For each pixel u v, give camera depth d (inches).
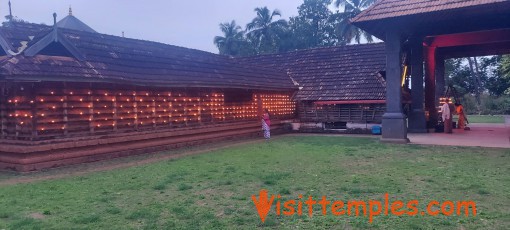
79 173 384.5
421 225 211.3
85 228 213.2
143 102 532.4
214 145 616.4
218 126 666.2
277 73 892.0
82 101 452.1
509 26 634.2
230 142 660.7
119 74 477.4
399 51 612.7
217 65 706.8
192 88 605.9
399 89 613.0
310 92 872.9
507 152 485.1
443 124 806.5
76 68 431.5
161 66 569.0
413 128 789.9
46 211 243.8
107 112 481.7
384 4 618.5
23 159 392.5
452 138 663.8
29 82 396.5
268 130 734.5
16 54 398.0
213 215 235.0
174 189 306.8
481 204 251.9
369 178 337.7
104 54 498.0
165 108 567.5
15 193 297.3
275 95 841.5
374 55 893.2
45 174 380.8
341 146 574.2
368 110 805.2
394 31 614.5
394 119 608.7
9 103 420.5
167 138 564.7
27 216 237.9
